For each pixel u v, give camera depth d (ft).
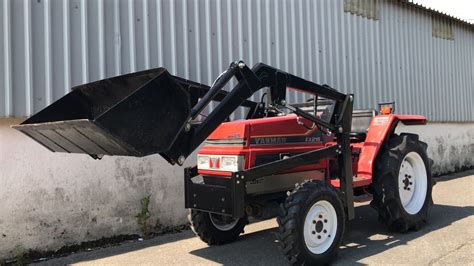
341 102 15.47
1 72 15.30
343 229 14.40
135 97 10.64
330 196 14.01
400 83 32.01
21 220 15.30
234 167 13.94
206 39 20.56
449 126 36.32
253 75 13.75
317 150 14.98
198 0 20.29
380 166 16.93
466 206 21.99
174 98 11.46
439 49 36.24
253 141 14.23
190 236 18.21
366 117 19.36
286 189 15.42
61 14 16.57
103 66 17.47
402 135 18.01
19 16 15.69
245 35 22.16
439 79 35.96
